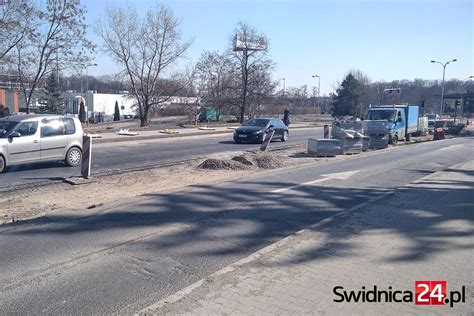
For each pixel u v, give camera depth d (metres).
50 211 7.96
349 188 10.73
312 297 4.43
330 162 16.12
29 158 12.97
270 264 5.35
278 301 4.33
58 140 13.70
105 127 46.06
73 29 27.89
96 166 14.52
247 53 49.22
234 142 25.70
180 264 5.48
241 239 6.55
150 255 5.78
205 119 50.78
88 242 6.25
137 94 45.91
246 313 4.07
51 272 5.14
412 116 32.03
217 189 10.15
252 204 8.73
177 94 48.88
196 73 49.28
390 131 27.28
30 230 6.79
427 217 7.69
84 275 5.07
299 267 5.25
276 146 23.52
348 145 20.08
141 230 6.86
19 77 28.64
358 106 86.50
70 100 69.38
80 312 4.18
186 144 24.02
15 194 9.79
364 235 6.58
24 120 13.09
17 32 26.19
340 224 7.20
